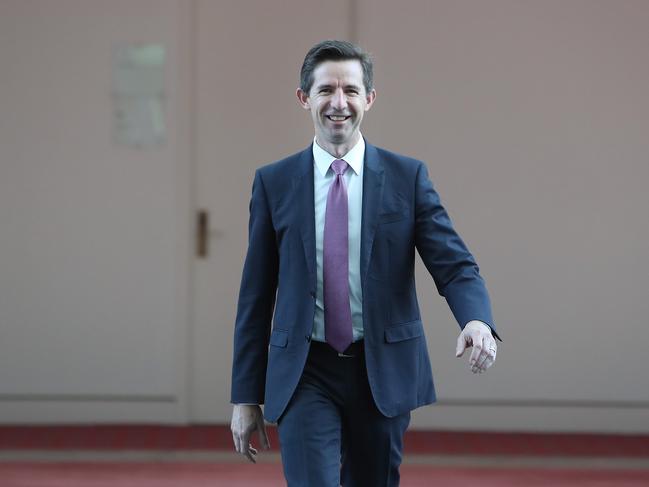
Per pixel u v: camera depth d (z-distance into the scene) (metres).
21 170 15.07
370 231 6.87
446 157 14.88
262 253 7.18
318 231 6.93
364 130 14.89
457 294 6.76
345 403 6.92
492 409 14.98
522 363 14.95
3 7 15.01
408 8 14.85
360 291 6.88
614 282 14.89
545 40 14.84
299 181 7.02
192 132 15.09
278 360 6.92
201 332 15.19
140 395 15.19
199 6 15.01
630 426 14.91
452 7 14.84
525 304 14.92
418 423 15.04
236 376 7.20
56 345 15.16
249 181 15.09
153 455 13.61
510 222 14.89
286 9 14.98
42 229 15.09
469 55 14.85
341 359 6.89
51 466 13.08
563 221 14.89
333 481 6.69
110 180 15.09
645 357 14.88
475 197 14.89
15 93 15.03
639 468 13.15
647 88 14.80
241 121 15.05
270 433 14.79
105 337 15.17
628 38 14.80
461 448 14.04
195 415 15.24
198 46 15.02
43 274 15.13
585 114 14.84
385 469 7.06
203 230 15.10
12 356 15.13
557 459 13.52
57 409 15.20
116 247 15.12
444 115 14.86
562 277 14.91
